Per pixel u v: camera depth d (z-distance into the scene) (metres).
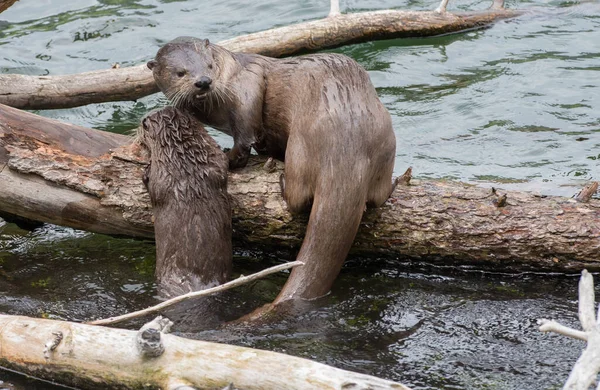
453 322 9.82
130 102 16.34
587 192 10.75
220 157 10.83
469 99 15.97
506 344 9.34
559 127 15.01
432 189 10.90
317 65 10.76
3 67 16.98
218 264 10.39
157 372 7.71
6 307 10.27
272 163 11.15
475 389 8.52
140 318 9.93
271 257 11.53
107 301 10.43
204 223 10.37
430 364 8.98
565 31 18.39
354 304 10.20
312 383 7.18
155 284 10.73
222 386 7.48
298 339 9.41
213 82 10.93
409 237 10.74
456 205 10.70
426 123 15.27
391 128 10.26
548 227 10.43
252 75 11.17
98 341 7.99
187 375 7.61
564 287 10.51
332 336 9.49
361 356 9.12
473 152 14.36
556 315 9.87
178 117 11.01
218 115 11.30
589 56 17.33
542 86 16.28
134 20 19.09
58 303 10.38
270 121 11.20
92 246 11.96
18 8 19.81
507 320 9.83
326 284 9.87
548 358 9.04
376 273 11.00
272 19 18.97
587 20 18.86
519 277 10.77
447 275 10.91
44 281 10.98
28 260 11.58
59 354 8.05
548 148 14.38
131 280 10.97
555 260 10.52
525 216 10.54
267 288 10.69
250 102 11.03
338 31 17.22
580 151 14.24
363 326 9.73
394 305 10.19
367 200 10.39
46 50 17.83
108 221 11.30
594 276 10.58
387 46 17.98
